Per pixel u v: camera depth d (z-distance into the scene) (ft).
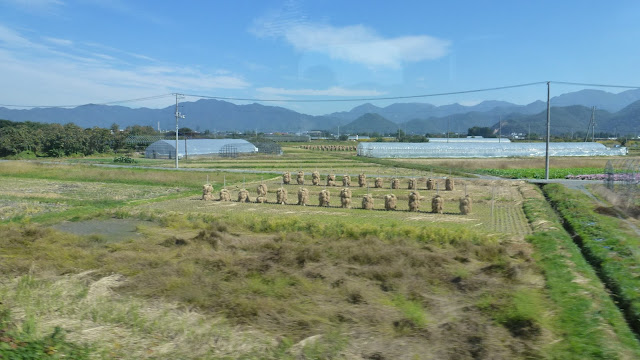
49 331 33.17
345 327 34.37
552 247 58.85
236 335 33.14
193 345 31.32
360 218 86.28
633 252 54.03
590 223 73.87
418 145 289.33
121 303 39.45
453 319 35.88
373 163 230.89
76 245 62.49
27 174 169.58
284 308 37.60
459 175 171.12
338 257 53.57
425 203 106.63
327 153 335.67
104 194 122.11
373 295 41.01
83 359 28.50
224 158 282.36
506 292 40.78
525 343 31.55
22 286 43.27
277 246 59.41
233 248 59.98
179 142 297.74
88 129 339.77
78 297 40.83
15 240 63.31
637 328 35.17
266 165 220.43
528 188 129.59
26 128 316.40
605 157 277.85
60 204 103.40
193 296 40.45
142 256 54.54
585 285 43.06
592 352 30.04
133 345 31.24
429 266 49.65
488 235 69.05
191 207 100.94
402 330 33.71
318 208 99.50
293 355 29.94
